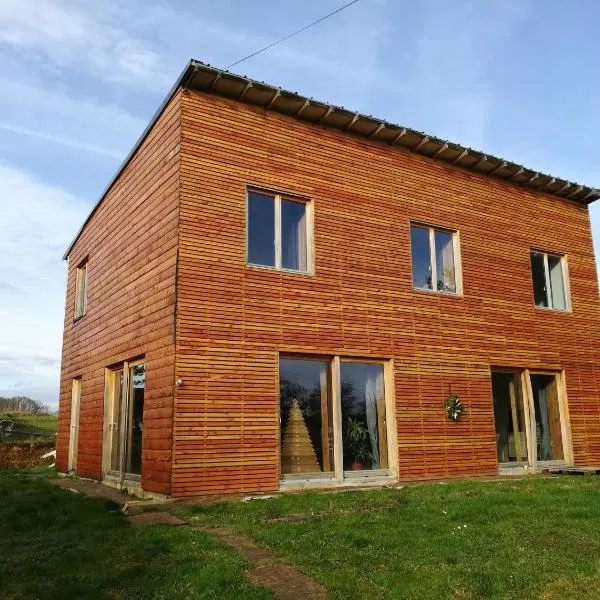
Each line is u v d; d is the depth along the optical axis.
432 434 10.77
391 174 11.44
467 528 6.06
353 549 5.30
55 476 13.16
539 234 13.69
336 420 9.76
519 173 13.15
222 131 9.54
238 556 5.06
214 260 9.03
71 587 4.32
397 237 11.22
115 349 10.86
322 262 10.16
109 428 11.12
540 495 7.92
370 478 9.85
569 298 13.88
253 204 9.74
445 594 4.34
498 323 12.32
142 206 10.30
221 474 8.43
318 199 10.36
